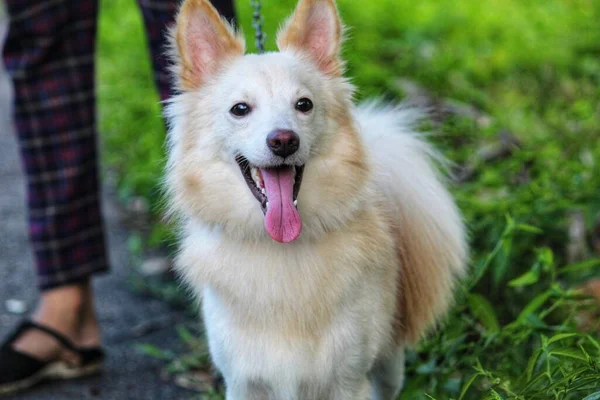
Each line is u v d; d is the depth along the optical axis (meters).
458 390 3.66
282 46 3.58
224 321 3.28
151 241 6.02
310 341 3.20
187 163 3.41
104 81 8.88
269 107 3.27
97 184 4.71
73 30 4.52
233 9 4.18
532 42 8.05
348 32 4.55
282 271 3.23
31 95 4.51
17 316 5.43
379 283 3.33
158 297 5.70
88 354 4.69
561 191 4.85
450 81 7.20
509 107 6.83
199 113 3.42
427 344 3.99
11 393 4.52
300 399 3.30
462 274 3.81
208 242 3.37
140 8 4.17
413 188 3.64
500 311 4.34
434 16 8.61
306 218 3.27
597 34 8.01
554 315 4.17
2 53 4.58
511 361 3.70
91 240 4.68
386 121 3.83
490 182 5.22
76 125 4.57
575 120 5.94
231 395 3.37
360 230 3.33
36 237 4.59
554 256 4.66
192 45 3.46
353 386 3.33
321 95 3.41
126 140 7.88
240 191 3.31
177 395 4.51
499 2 9.19
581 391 3.24
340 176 3.32
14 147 8.84
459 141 5.89
